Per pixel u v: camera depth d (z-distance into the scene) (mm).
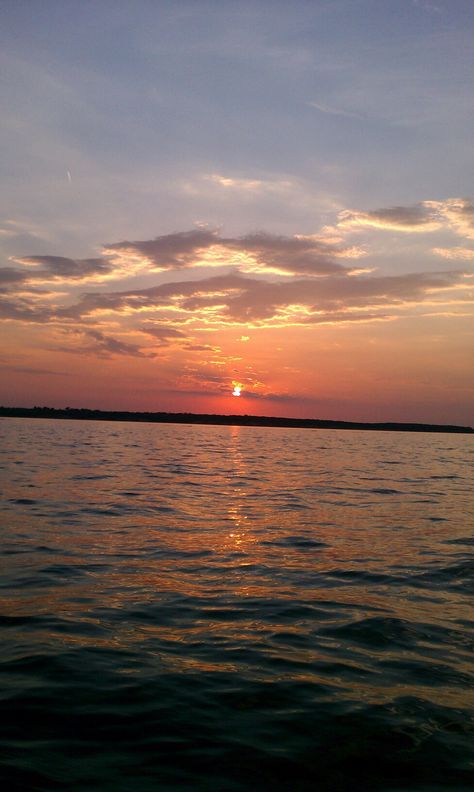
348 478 33844
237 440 86250
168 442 71125
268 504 22875
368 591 11867
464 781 5730
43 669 7859
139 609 10477
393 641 9234
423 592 11828
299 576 12875
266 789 5543
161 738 6332
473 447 90812
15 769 5672
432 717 6910
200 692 7398
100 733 6395
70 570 12719
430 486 30672
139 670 7969
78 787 5453
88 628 9461
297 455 54688
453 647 9039
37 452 44281
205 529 17625
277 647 8930
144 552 14570
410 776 5801
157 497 23625
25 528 16672
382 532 17797
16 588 11383
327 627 9812
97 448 52750
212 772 5777
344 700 7277
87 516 18828
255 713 6922
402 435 161125
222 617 10211
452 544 16250
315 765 5938
